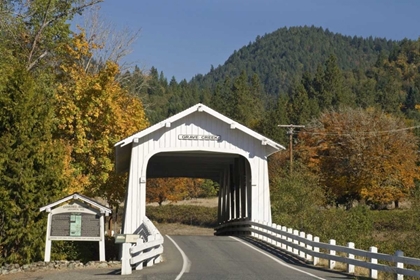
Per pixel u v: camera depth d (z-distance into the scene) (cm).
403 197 5684
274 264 1831
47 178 2138
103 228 2009
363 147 5653
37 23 3438
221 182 4159
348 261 1655
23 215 2070
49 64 3544
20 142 2098
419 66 19212
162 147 2855
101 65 4156
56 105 3136
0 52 3050
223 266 1736
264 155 2952
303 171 4225
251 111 12519
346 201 5944
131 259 1566
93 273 1630
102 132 3219
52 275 1616
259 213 2909
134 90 4494
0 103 2086
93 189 3275
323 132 6109
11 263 2033
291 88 16838
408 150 5781
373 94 13600
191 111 2853
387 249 2938
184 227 5778
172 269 1659
